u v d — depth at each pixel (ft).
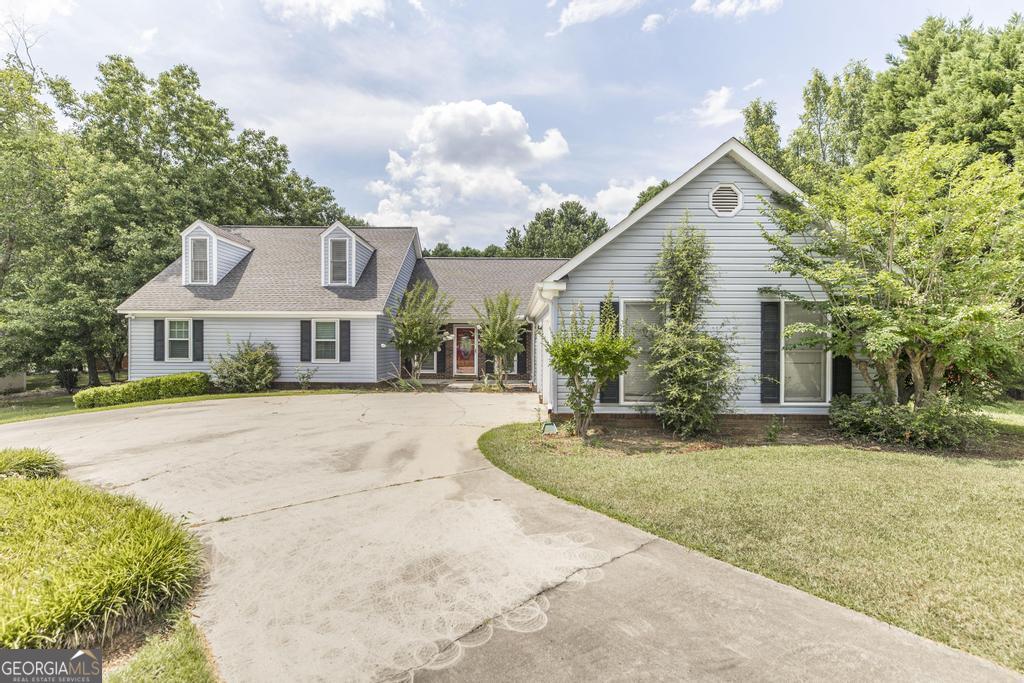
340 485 17.98
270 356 50.90
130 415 34.99
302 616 9.50
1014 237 24.38
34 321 55.06
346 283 55.57
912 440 23.99
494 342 50.78
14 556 10.32
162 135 76.38
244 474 19.45
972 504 15.33
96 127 72.95
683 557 11.93
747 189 28.81
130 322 51.42
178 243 63.36
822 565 11.37
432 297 57.31
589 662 8.01
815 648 8.30
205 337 51.57
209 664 8.07
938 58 69.41
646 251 29.07
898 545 12.40
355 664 8.03
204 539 13.10
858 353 27.68
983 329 22.99
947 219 24.58
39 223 58.65
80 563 9.74
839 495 16.26
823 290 27.91
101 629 8.61
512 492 17.10
